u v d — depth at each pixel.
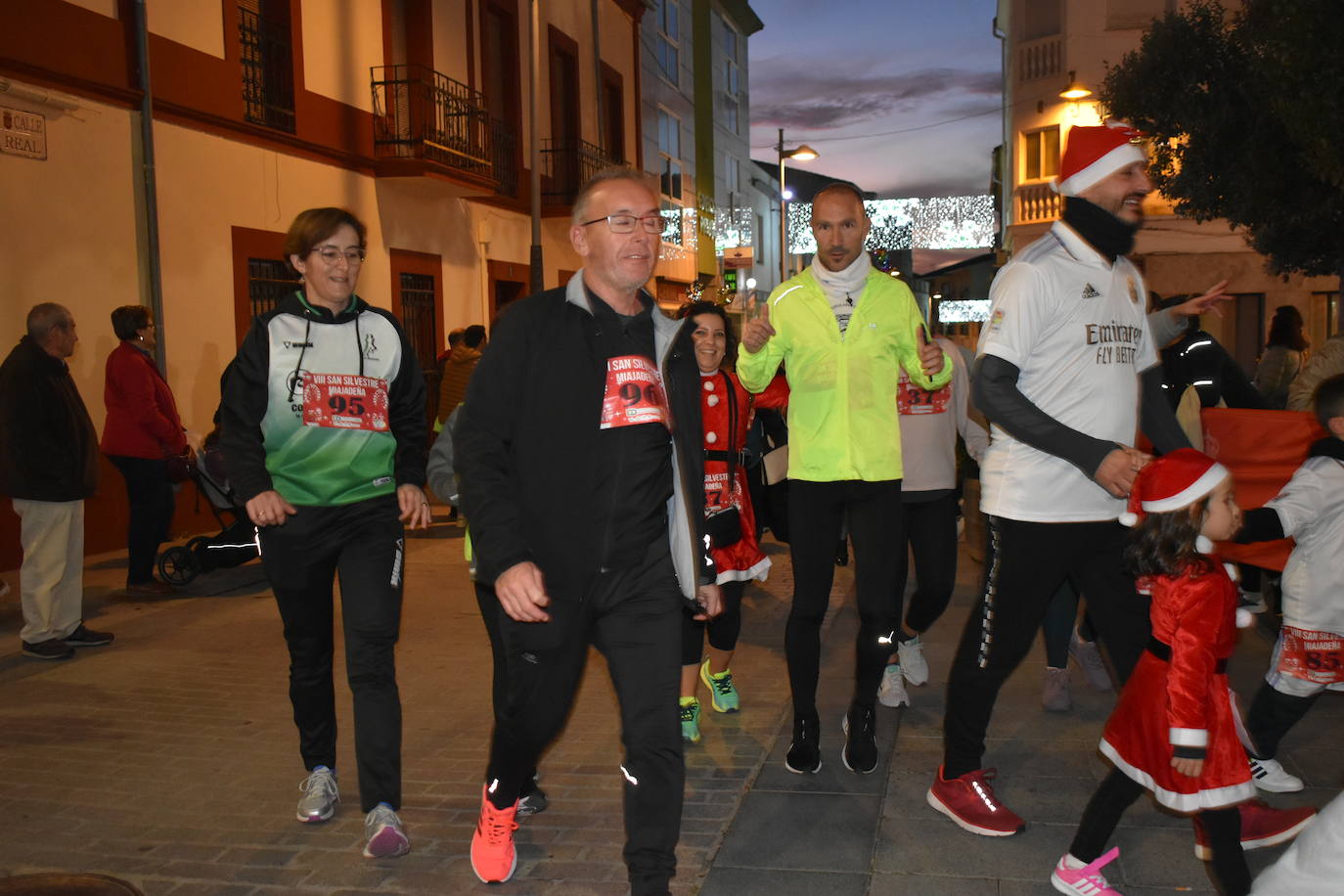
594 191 3.17
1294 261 15.81
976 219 22.66
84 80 9.76
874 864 3.62
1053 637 5.14
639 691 3.15
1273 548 5.81
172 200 10.88
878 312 4.24
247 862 3.74
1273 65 10.77
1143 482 3.20
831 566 4.38
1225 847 3.20
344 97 13.86
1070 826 3.88
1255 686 5.34
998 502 3.70
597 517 3.12
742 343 4.27
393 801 3.85
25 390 6.34
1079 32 30.06
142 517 8.30
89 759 4.79
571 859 3.72
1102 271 3.61
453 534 11.45
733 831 3.89
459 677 6.09
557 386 3.11
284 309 3.87
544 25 20.36
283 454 3.81
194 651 6.68
